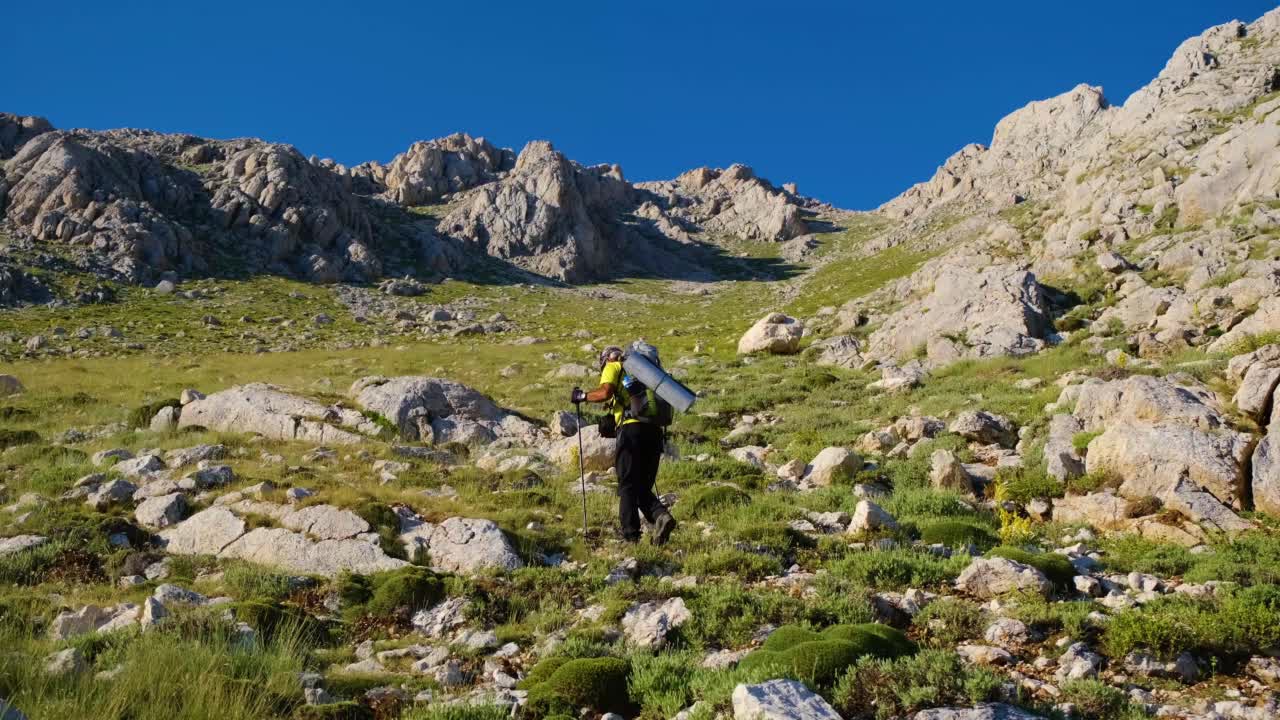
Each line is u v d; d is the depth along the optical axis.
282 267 100.75
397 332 70.06
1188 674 7.43
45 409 27.42
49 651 8.11
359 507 13.78
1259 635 7.71
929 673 6.80
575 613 10.22
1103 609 9.10
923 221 167.12
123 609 9.91
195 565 12.42
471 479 17.20
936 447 19.25
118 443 21.05
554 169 148.88
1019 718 6.14
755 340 41.22
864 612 9.09
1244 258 34.31
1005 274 36.34
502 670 8.55
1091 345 30.42
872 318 46.31
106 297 76.44
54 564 12.18
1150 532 13.06
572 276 135.75
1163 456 14.08
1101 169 59.88
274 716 6.90
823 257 170.12
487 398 23.50
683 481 17.28
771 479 17.30
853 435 21.69
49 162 94.81
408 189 155.62
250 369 40.69
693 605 9.56
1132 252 41.22
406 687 8.05
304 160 120.44
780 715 5.75
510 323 79.31
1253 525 12.70
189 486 15.51
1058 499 15.02
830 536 13.05
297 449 19.33
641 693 7.44
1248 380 15.48
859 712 6.52
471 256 133.50
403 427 21.36
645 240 169.88
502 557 12.09
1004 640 8.34
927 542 12.88
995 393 25.02
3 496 16.08
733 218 199.25
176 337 60.66
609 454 18.67
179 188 104.75
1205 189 42.50
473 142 180.25
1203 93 62.25
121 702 6.59
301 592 11.16
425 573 11.30
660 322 89.12
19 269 75.75
